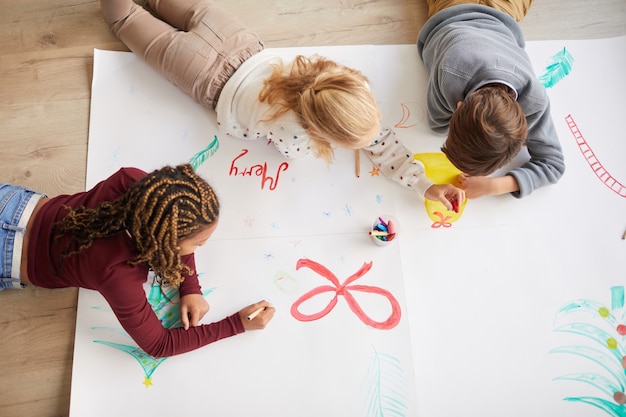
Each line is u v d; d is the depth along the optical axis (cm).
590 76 132
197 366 105
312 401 105
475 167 99
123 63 124
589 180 123
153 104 122
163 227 78
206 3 122
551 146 117
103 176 117
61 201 98
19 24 127
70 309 109
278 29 132
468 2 123
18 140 120
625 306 115
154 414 102
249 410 104
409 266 114
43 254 93
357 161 120
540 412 107
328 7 134
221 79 115
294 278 112
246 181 118
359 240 115
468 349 110
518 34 119
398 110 126
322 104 92
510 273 115
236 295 110
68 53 126
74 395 102
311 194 118
